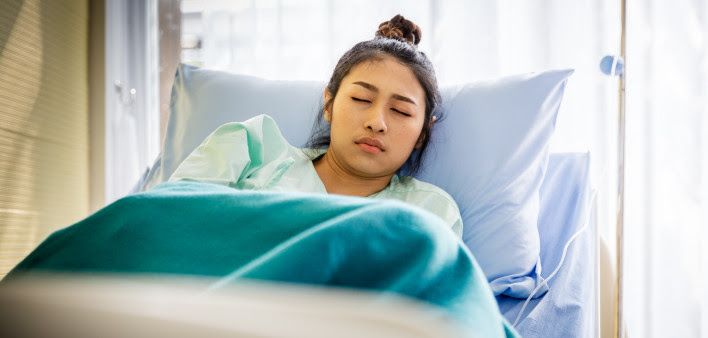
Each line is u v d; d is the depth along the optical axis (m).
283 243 0.48
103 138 1.95
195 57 1.96
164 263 0.53
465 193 1.16
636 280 1.80
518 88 1.24
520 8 1.79
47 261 0.55
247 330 0.21
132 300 0.23
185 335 0.22
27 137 1.68
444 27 1.80
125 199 0.57
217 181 0.91
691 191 1.76
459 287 0.45
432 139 1.23
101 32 1.95
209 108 1.35
